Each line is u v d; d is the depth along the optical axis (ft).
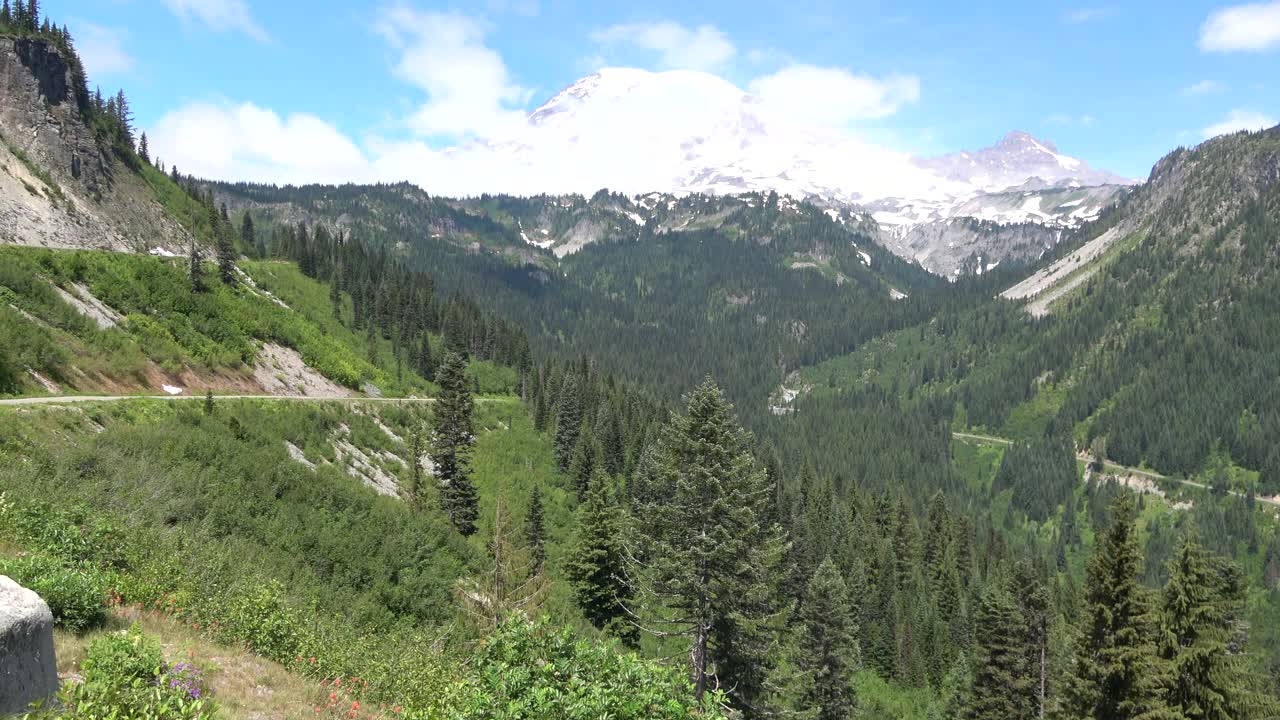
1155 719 82.23
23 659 27.84
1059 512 597.93
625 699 38.55
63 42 337.72
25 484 71.20
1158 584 456.04
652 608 115.85
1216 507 546.26
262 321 265.34
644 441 303.48
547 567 163.43
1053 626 145.28
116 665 34.17
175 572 65.05
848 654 145.28
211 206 392.47
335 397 251.19
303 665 57.72
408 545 113.09
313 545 100.01
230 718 42.37
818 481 449.89
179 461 102.94
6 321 139.85
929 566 316.40
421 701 57.98
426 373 357.61
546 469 261.85
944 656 239.09
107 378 157.07
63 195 279.08
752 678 96.43
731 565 91.66
